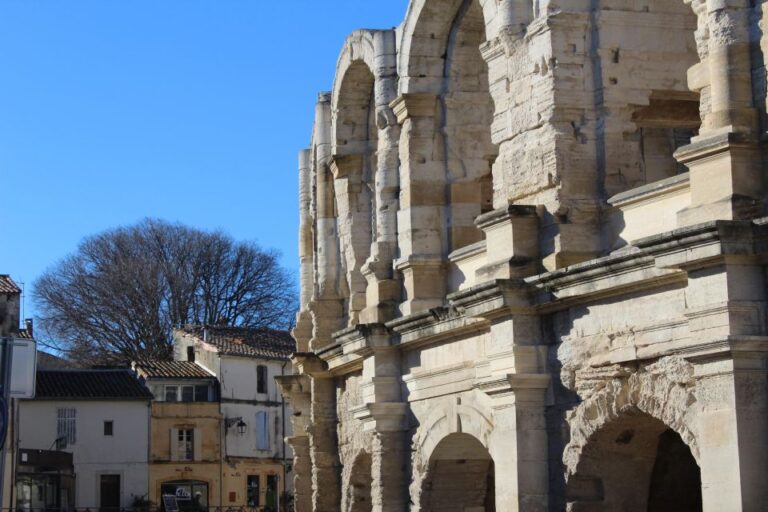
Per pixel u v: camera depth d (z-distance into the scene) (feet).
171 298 382.42
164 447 338.95
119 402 334.65
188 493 340.18
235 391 350.23
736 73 89.35
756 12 89.56
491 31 115.85
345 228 155.84
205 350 352.49
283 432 359.87
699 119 111.86
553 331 106.63
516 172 110.93
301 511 176.45
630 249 97.25
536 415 107.04
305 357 161.07
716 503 87.10
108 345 376.89
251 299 395.34
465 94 132.77
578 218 106.01
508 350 107.24
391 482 133.90
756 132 88.38
